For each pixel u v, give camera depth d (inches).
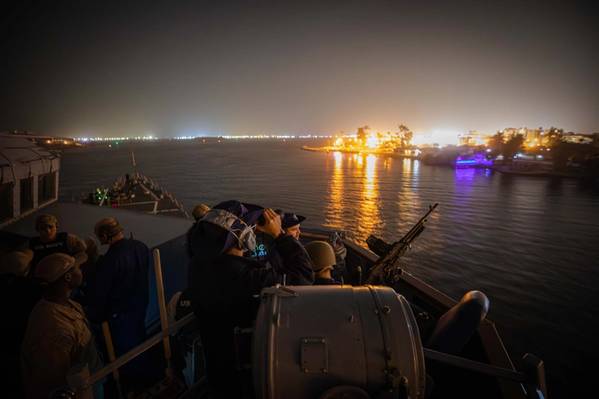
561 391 534.3
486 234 1400.1
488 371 59.8
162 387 99.7
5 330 111.0
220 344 65.6
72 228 192.4
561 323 739.4
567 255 1152.2
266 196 2247.8
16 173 210.8
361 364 49.9
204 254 65.0
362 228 1498.5
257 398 51.9
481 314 85.5
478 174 3326.8
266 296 59.4
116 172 3570.4
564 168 3221.0
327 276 92.7
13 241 188.7
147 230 185.8
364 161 4854.8
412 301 141.2
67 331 80.4
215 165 4375.0
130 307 109.3
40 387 76.7
